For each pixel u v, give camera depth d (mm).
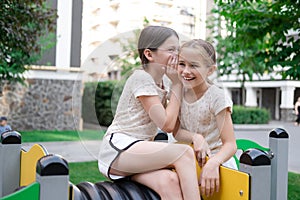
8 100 10344
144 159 1759
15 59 7203
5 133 2195
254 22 4562
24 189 1267
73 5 10906
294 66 4340
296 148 8664
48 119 10828
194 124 1941
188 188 1707
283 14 4488
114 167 1818
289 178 5195
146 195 1718
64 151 7164
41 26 5906
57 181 1317
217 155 1882
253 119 16125
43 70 10672
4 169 2145
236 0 4723
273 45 4680
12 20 5043
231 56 9953
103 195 1652
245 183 1667
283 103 21234
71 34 10883
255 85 22453
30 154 2018
